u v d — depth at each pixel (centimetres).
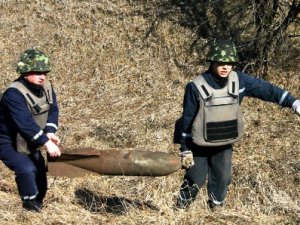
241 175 633
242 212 517
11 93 426
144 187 589
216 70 432
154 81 1005
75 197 554
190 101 442
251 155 712
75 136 785
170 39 1109
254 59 984
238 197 566
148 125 822
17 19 1228
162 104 919
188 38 1106
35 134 427
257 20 959
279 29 955
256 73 981
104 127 817
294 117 868
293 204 557
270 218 516
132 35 1136
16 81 437
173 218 479
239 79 445
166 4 1205
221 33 1100
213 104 438
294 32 1034
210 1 1163
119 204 543
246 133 793
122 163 437
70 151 441
